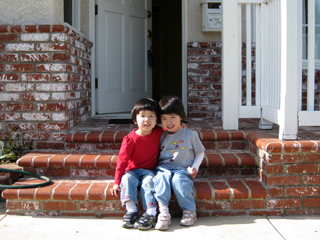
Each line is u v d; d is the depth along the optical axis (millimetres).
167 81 7781
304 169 2580
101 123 4066
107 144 3215
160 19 7668
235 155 2971
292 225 2441
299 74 2826
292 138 2699
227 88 3312
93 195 2576
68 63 3336
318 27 4379
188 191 2443
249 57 3338
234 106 3320
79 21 4293
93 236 2291
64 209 2629
